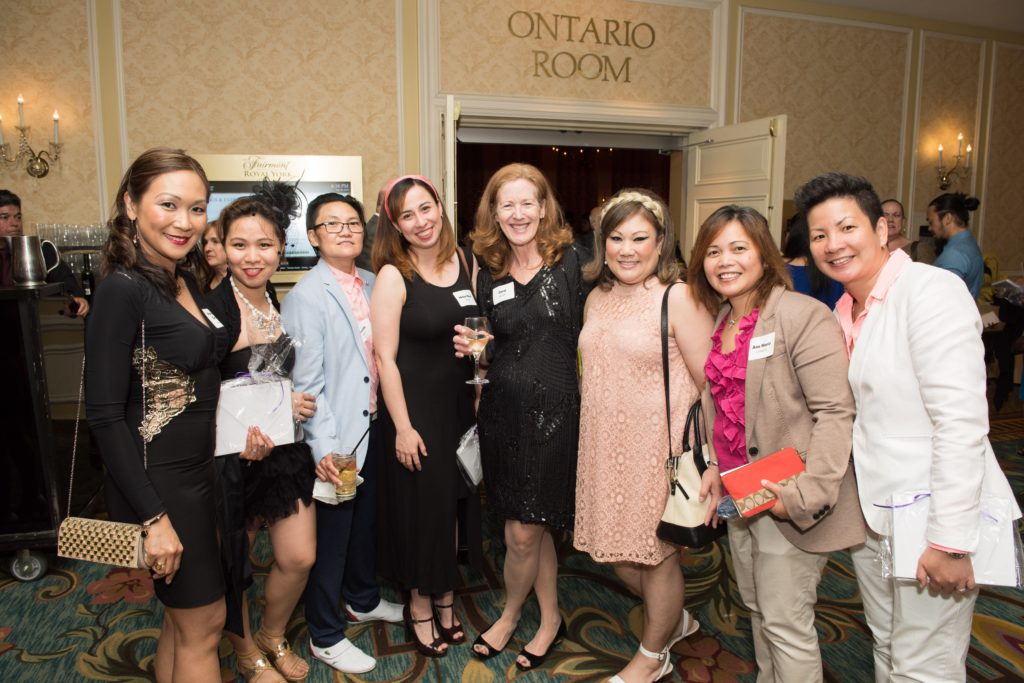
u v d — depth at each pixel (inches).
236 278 72.9
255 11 189.2
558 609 94.2
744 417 62.1
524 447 78.3
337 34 195.8
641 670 78.2
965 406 50.3
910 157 261.7
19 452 106.3
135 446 55.6
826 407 57.6
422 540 82.1
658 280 73.2
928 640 55.6
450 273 84.4
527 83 213.9
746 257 61.2
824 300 118.2
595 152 402.3
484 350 83.4
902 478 54.0
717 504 68.3
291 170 193.3
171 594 59.3
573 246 82.6
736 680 81.7
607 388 73.5
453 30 205.3
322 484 77.5
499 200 77.9
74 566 115.6
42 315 105.8
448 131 176.6
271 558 120.0
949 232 171.3
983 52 267.0
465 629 94.5
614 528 73.5
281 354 73.5
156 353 56.9
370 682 82.3
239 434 67.8
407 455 80.1
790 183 246.2
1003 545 51.8
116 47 179.9
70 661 87.3
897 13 250.4
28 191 179.2
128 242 56.4
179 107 186.2
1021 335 187.8
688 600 102.5
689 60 230.5
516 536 81.3
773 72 239.5
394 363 80.5
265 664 79.9
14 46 173.9
